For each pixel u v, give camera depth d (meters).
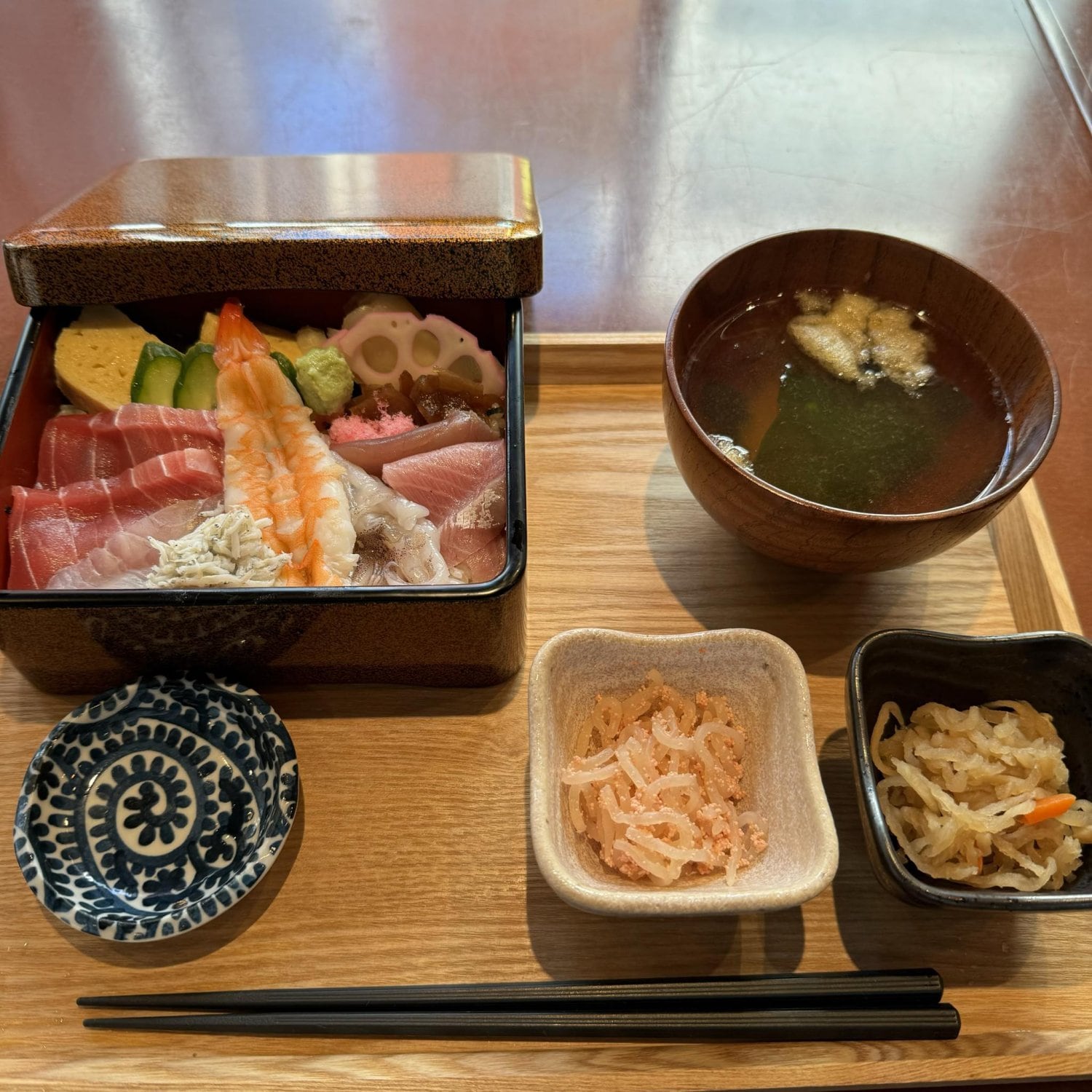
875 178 0.53
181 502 0.34
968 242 0.50
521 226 0.35
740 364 0.36
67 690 0.33
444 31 0.58
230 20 0.58
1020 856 0.29
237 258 0.35
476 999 0.28
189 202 0.37
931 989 0.28
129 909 0.29
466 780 0.32
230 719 0.31
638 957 0.29
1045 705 0.32
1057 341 0.46
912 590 0.36
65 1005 0.28
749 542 0.33
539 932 0.30
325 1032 0.28
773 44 0.59
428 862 0.31
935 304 0.36
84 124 0.53
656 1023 0.28
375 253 0.35
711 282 0.35
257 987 0.29
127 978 0.29
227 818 0.30
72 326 0.36
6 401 0.33
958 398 0.35
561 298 0.47
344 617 0.30
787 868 0.28
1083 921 0.30
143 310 0.38
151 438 0.35
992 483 0.33
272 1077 0.27
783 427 0.34
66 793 0.30
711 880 0.29
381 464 0.36
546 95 0.56
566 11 0.60
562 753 0.31
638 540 0.37
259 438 0.35
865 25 0.60
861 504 0.33
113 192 0.38
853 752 0.29
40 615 0.29
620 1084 0.27
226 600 0.29
